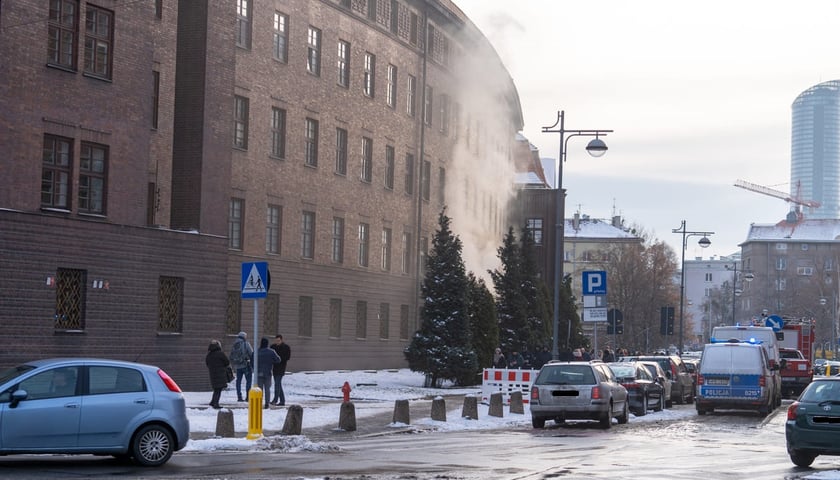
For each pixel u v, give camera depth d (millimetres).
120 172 39625
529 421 37094
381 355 69750
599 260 142625
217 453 23500
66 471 19344
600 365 35656
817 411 22500
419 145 75625
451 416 36656
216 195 45875
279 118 58281
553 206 102062
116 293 39188
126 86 39812
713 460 23891
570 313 80750
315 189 61438
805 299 181125
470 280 63406
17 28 35750
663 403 45938
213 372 33812
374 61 68875
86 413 19828
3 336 34938
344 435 29406
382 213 69875
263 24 56281
